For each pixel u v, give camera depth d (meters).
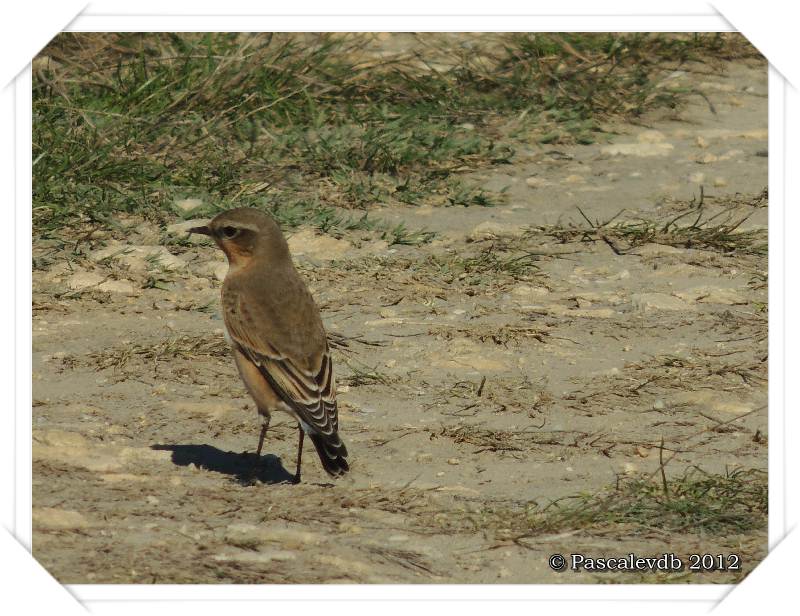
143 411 11.23
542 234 16.56
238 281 10.65
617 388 12.04
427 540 8.98
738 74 24.03
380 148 18.70
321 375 10.09
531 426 11.22
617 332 13.46
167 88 19.56
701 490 9.93
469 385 12.04
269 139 19.11
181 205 16.61
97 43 20.53
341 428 11.09
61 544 8.38
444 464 10.44
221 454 10.55
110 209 16.22
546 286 14.80
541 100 21.64
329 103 20.64
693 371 12.44
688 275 15.26
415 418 11.34
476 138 19.84
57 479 9.53
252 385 10.31
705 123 21.73
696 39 24.39
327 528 9.04
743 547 9.21
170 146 18.27
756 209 17.67
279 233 10.87
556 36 23.00
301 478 10.19
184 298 14.00
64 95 18.17
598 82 22.16
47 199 16.14
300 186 17.86
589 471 10.34
